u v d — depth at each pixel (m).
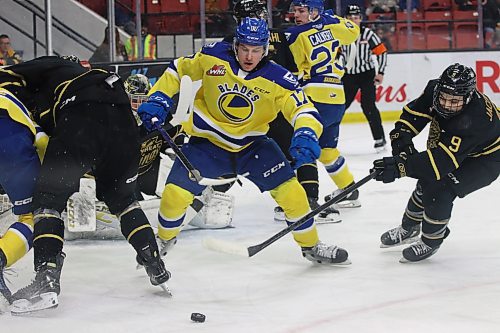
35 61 7.17
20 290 6.51
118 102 6.75
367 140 17.64
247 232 9.76
